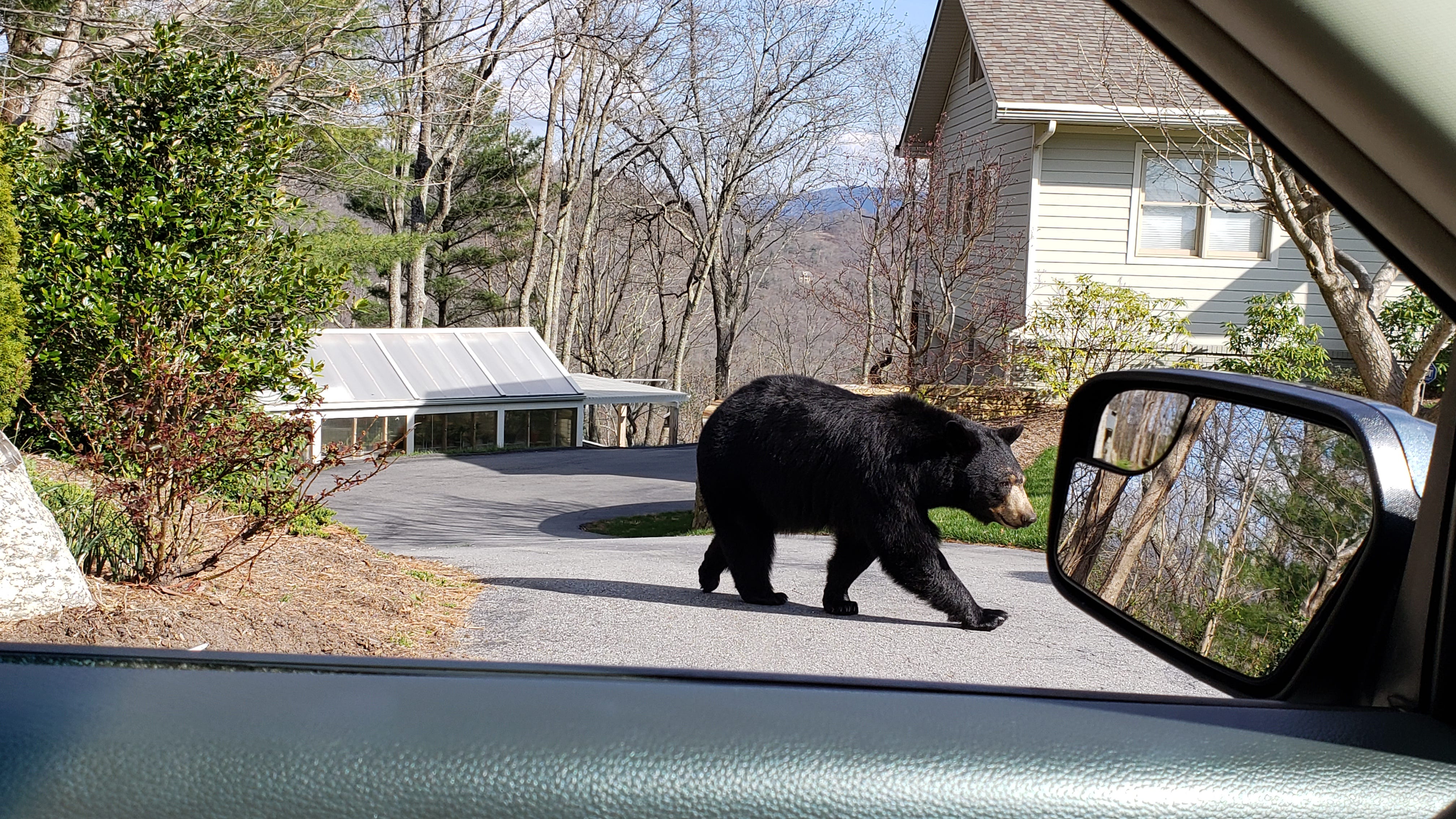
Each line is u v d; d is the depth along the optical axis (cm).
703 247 4328
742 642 600
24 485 538
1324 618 117
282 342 930
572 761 83
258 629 565
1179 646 179
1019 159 1803
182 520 660
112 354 778
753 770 84
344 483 669
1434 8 66
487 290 4750
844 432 618
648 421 4703
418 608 667
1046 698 97
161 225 904
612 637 609
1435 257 78
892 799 83
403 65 2033
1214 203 1236
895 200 2548
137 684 90
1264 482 151
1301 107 76
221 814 77
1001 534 1093
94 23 1328
